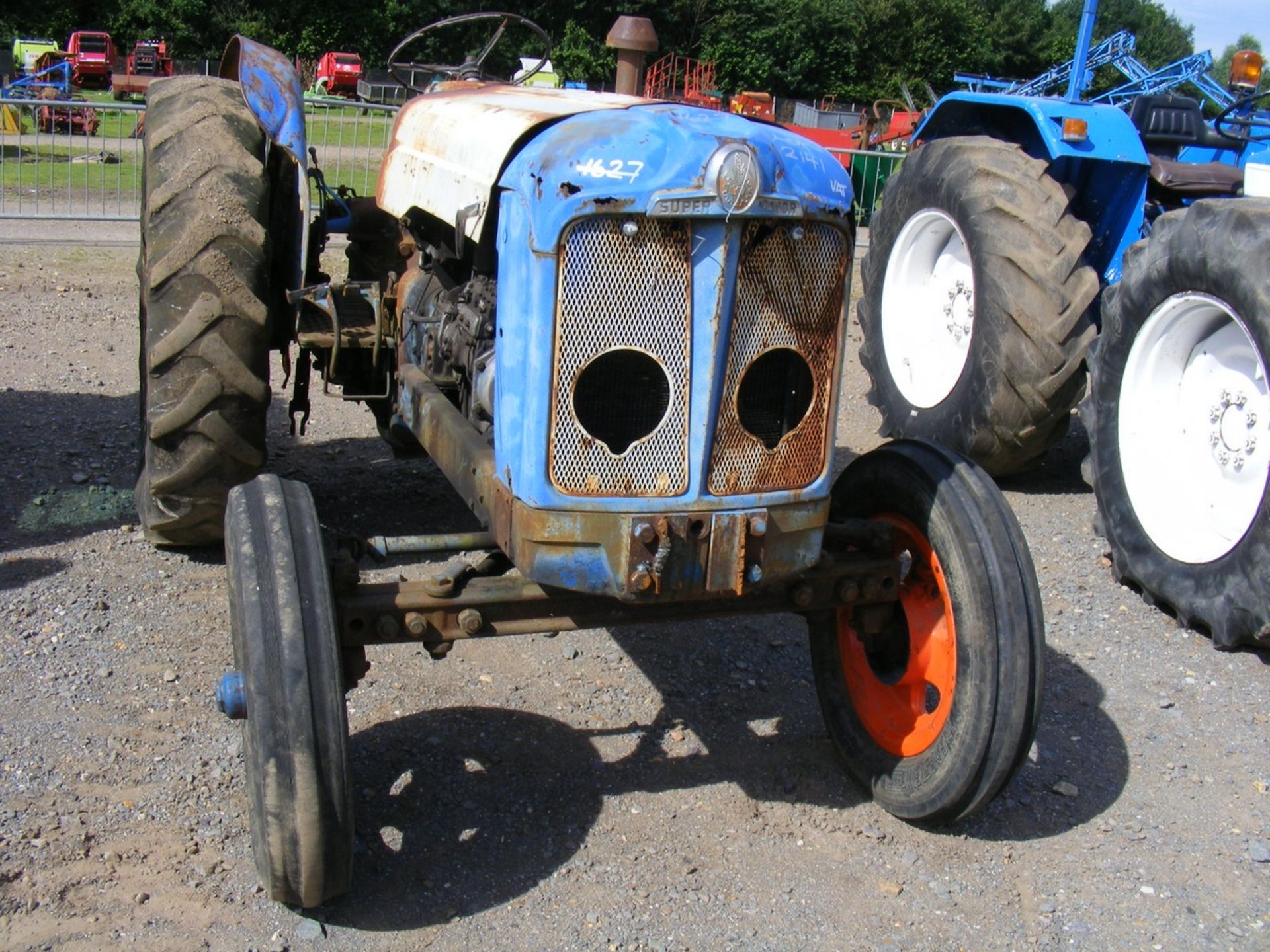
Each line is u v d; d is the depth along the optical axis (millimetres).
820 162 2646
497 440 2742
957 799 2893
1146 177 5906
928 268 6270
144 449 4191
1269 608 3975
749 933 2691
